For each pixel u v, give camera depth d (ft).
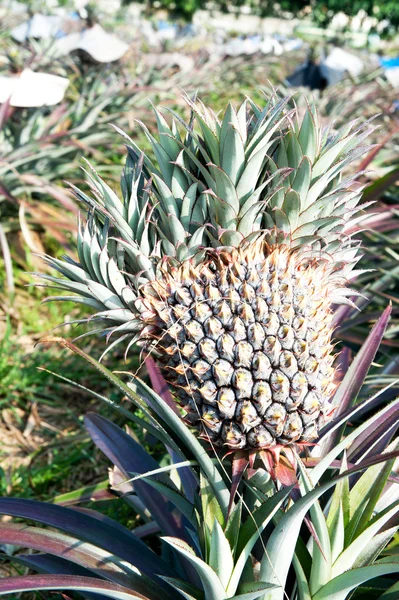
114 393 3.74
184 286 1.54
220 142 1.53
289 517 1.47
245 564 1.71
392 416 1.97
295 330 1.49
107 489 2.40
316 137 1.56
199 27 16.01
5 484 3.00
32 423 3.53
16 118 5.44
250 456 1.51
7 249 4.22
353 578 1.53
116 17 17.90
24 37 7.90
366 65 11.16
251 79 12.07
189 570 1.89
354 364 2.03
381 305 3.49
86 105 6.63
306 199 1.62
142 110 6.46
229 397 1.45
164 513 2.09
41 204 4.97
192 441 1.48
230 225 1.58
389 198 4.38
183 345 1.49
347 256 1.77
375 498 1.71
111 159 6.37
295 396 1.47
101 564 1.71
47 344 4.12
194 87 9.31
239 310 1.47
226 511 1.62
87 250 1.55
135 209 1.59
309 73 9.40
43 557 1.91
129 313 1.55
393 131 3.84
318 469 1.59
